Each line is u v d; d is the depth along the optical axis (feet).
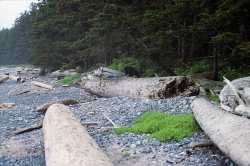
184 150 17.95
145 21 42.27
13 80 88.43
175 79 33.30
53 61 99.35
